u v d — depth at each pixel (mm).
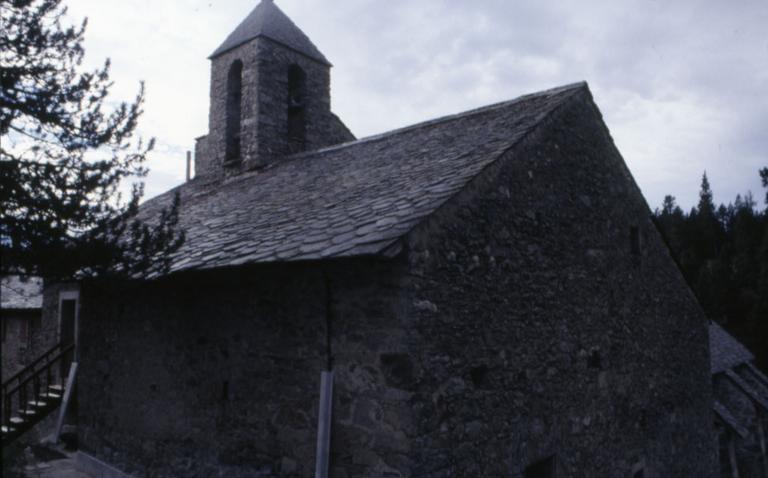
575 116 7895
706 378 10656
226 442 6410
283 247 5426
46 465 9094
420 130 9414
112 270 5289
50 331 12578
